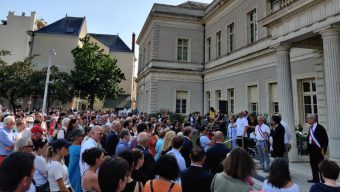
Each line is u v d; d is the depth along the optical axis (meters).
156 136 7.91
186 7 30.47
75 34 42.84
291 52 15.66
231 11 23.86
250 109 19.97
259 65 18.83
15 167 1.99
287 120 10.73
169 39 29.44
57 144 4.27
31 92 32.19
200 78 29.52
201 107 28.98
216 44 27.03
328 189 3.28
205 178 3.66
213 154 5.37
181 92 29.19
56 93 33.50
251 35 20.91
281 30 11.18
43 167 4.20
